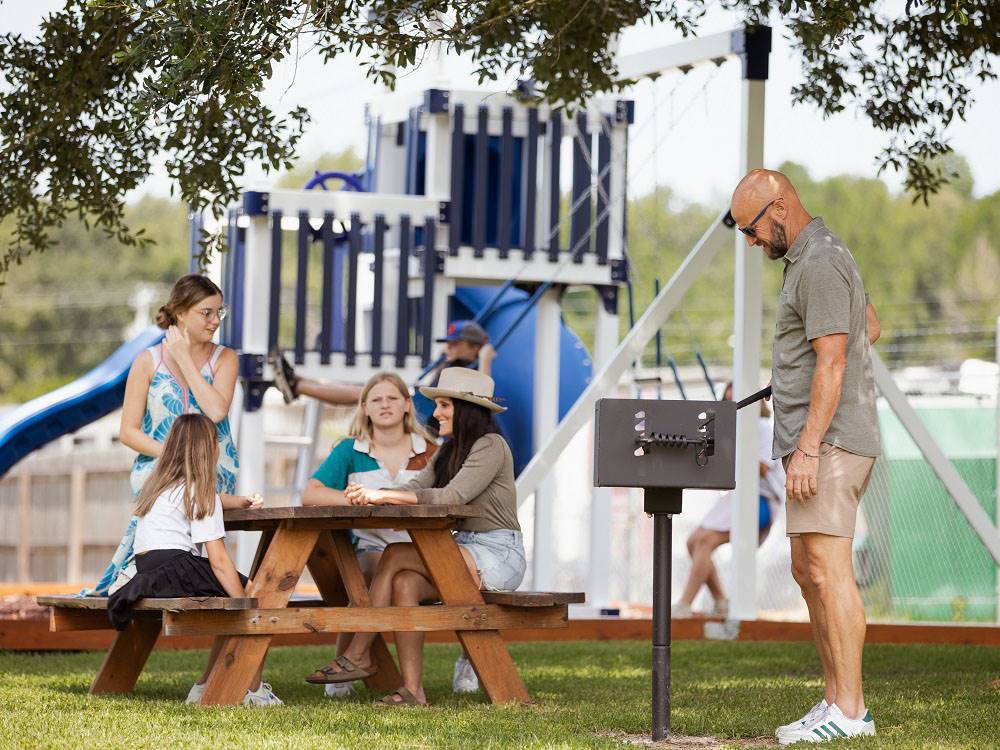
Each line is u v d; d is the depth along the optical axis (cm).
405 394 1287
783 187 966
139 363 1216
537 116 2145
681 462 903
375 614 1078
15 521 3541
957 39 1490
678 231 8569
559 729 946
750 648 1670
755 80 1841
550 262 2147
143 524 1080
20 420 2306
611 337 2188
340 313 2495
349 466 1280
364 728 936
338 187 4578
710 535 2134
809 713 941
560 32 1438
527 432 2261
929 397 2845
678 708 1081
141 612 1149
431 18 1293
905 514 2633
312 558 1227
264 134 1395
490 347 2050
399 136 2358
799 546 970
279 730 918
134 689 1220
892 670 1412
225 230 2159
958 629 1881
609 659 1546
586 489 2920
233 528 1237
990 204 8381
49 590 2559
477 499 1180
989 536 1884
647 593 2731
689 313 7844
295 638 1770
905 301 8338
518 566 1176
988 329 7994
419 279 2198
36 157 1473
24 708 1019
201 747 845
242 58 1123
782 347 969
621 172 2173
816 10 1298
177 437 1093
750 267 1855
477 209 2139
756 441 1861
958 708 1057
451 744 870
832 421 941
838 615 932
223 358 1239
